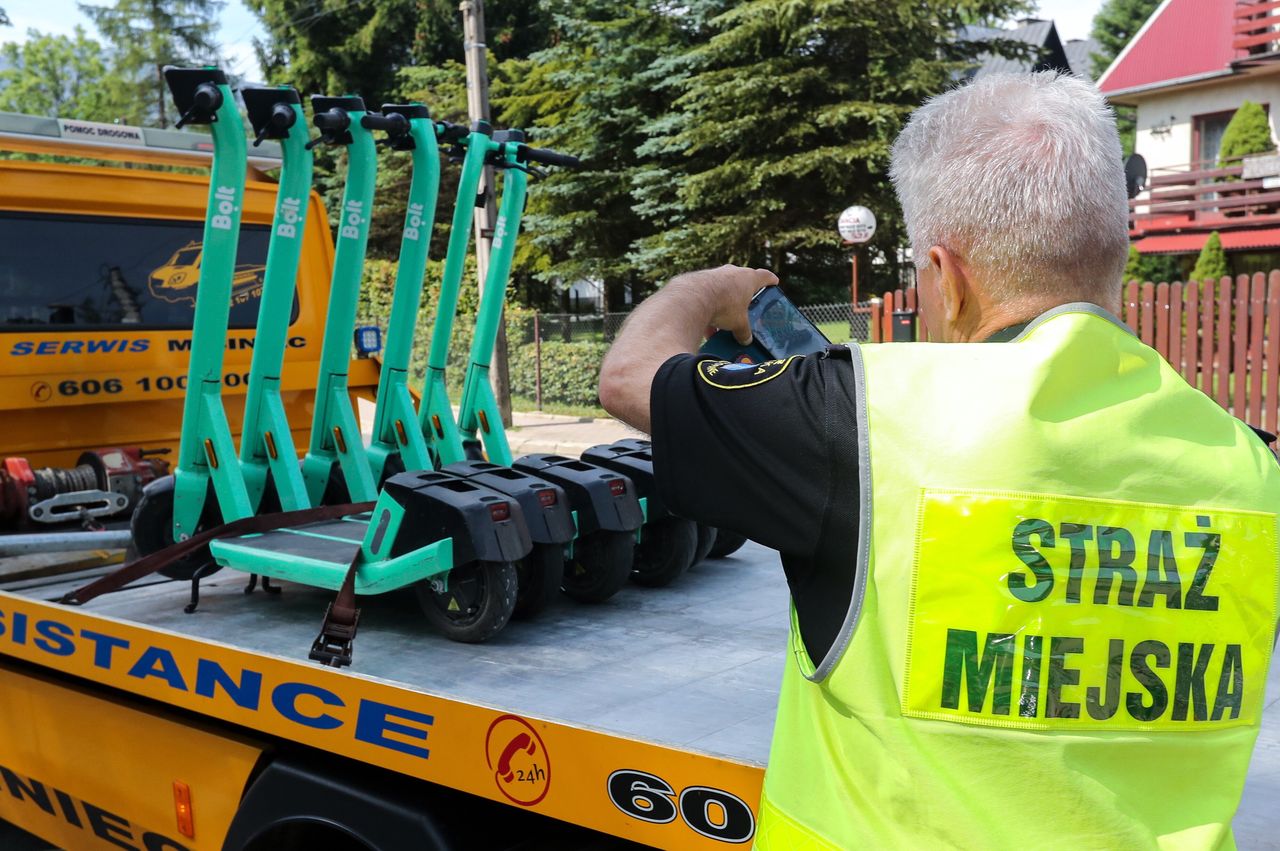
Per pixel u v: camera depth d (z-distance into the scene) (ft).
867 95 56.29
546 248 70.33
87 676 8.71
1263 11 68.54
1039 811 3.46
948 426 3.65
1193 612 3.59
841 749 3.82
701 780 5.21
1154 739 3.55
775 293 5.76
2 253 13.92
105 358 14.53
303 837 7.47
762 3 54.29
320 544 9.28
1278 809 5.24
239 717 7.50
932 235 4.02
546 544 8.70
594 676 7.36
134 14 122.72
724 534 10.96
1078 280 3.86
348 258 10.70
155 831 8.44
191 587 9.88
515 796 5.98
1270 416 31.12
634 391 4.54
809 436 3.80
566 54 67.92
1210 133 74.90
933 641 3.55
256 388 10.44
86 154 14.65
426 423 11.87
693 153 59.77
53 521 12.12
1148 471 3.66
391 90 97.91
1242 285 31.42
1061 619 3.49
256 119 10.07
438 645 8.23
